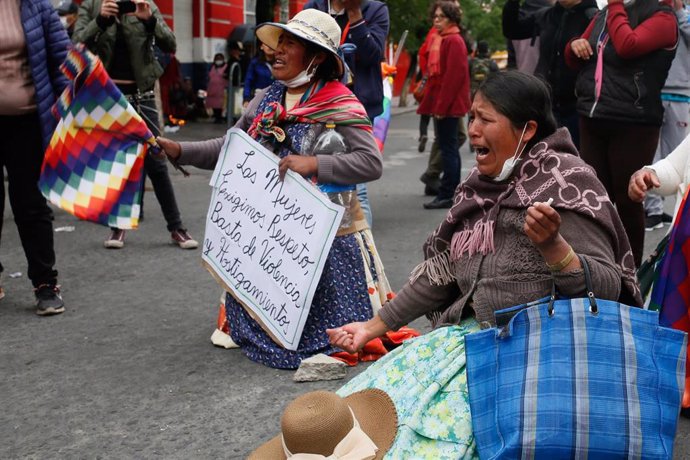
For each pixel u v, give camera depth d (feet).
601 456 7.13
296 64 12.68
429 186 30.17
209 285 18.16
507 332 7.59
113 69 21.08
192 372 13.14
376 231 23.70
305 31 12.40
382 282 13.79
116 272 19.22
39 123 15.43
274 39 12.94
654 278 11.69
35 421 11.50
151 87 21.53
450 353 8.18
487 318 8.21
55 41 15.34
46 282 16.12
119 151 14.05
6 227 24.12
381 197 30.07
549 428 7.16
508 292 8.12
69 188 14.21
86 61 13.65
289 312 12.80
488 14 107.14
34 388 12.60
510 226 8.15
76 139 14.08
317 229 12.50
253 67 35.29
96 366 13.44
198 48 68.80
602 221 7.83
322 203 12.45
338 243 13.15
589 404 7.16
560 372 7.29
